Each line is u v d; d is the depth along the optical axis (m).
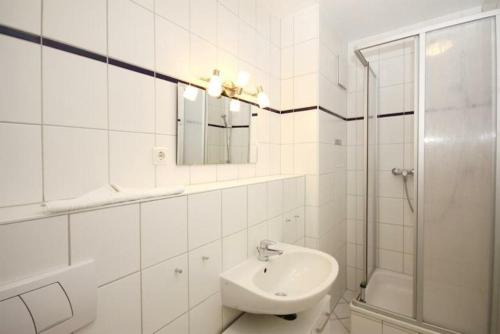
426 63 1.42
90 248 0.65
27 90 0.70
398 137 2.10
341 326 1.89
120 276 0.72
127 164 0.94
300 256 1.36
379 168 2.20
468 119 1.32
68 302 0.60
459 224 1.35
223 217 1.10
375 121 2.12
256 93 1.64
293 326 1.09
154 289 0.81
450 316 1.37
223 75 1.41
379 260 2.22
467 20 1.31
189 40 1.19
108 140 0.88
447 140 1.37
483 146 1.29
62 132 0.76
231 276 1.07
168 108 1.10
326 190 1.97
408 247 2.08
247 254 1.25
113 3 0.89
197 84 1.24
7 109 0.66
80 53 0.80
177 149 1.13
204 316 1.00
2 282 0.52
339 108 2.21
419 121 1.43
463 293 1.34
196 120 1.23
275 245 1.44
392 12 1.90
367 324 1.59
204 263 1.00
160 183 1.06
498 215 1.26
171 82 1.11
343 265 2.32
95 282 0.66
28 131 0.70
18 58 0.68
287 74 1.95
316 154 1.83
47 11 0.73
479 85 1.30
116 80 0.90
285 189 1.61
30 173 0.70
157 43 1.04
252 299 0.97
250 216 1.27
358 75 2.31
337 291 2.19
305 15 1.86
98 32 0.85
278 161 1.96
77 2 0.79
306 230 1.88
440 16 1.96
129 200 0.75
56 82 0.75
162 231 0.84
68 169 0.78
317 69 1.82
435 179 1.40
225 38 1.42
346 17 1.97
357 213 2.33
